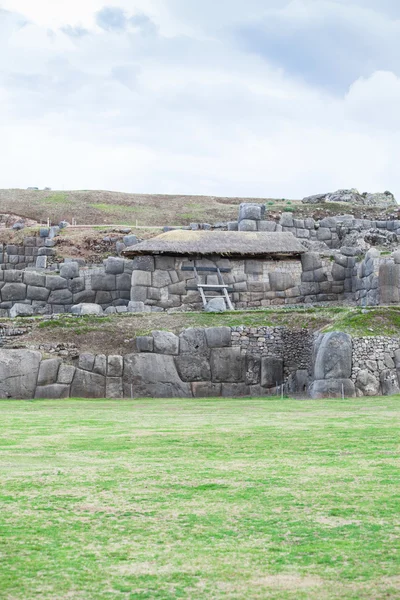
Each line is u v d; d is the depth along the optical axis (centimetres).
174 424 1692
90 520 873
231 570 720
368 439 1397
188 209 7056
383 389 2481
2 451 1315
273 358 2728
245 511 905
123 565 734
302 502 941
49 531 834
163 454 1273
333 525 851
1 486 1030
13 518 882
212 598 658
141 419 1828
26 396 2552
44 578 701
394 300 3092
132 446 1360
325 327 2634
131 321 2827
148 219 6588
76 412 2048
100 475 1098
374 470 1114
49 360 2589
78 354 2633
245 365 2716
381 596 659
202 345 2705
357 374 2470
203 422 1730
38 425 1705
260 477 1078
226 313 2894
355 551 768
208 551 771
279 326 2762
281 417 1823
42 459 1234
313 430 1534
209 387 2684
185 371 2675
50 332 2741
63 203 7088
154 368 2648
